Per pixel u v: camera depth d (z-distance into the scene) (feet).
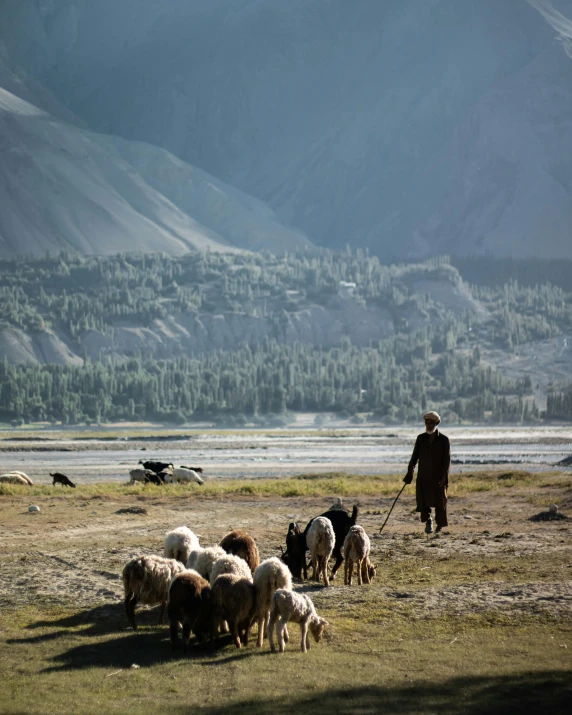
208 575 46.60
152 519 88.02
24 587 53.01
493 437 475.72
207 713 29.99
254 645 40.27
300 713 29.32
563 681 31.17
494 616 41.14
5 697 32.53
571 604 42.19
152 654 38.88
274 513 93.15
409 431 613.93
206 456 293.84
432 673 33.17
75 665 37.01
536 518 79.56
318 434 549.95
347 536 51.70
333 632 40.50
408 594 46.91
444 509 59.52
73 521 86.02
